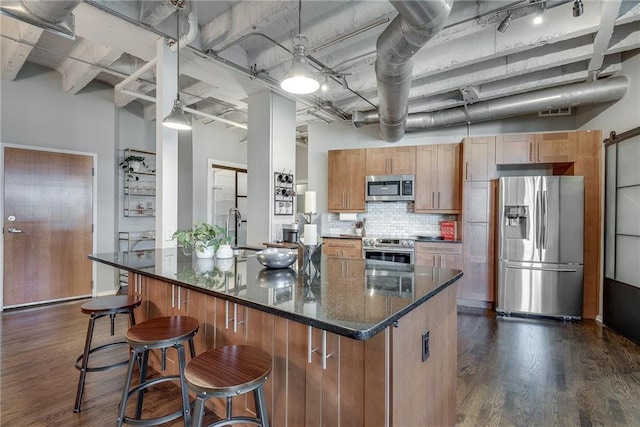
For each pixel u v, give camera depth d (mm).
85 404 2061
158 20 2607
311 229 1942
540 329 3537
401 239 4875
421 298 1334
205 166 6016
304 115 5328
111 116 4938
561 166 4441
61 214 4445
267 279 1721
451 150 4852
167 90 2957
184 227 5941
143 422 1631
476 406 2100
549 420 1963
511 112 4234
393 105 3617
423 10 1858
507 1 2520
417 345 1370
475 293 4438
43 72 4301
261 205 4203
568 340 3205
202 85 4355
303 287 1538
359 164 5316
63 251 4453
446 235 4809
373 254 4879
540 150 4195
